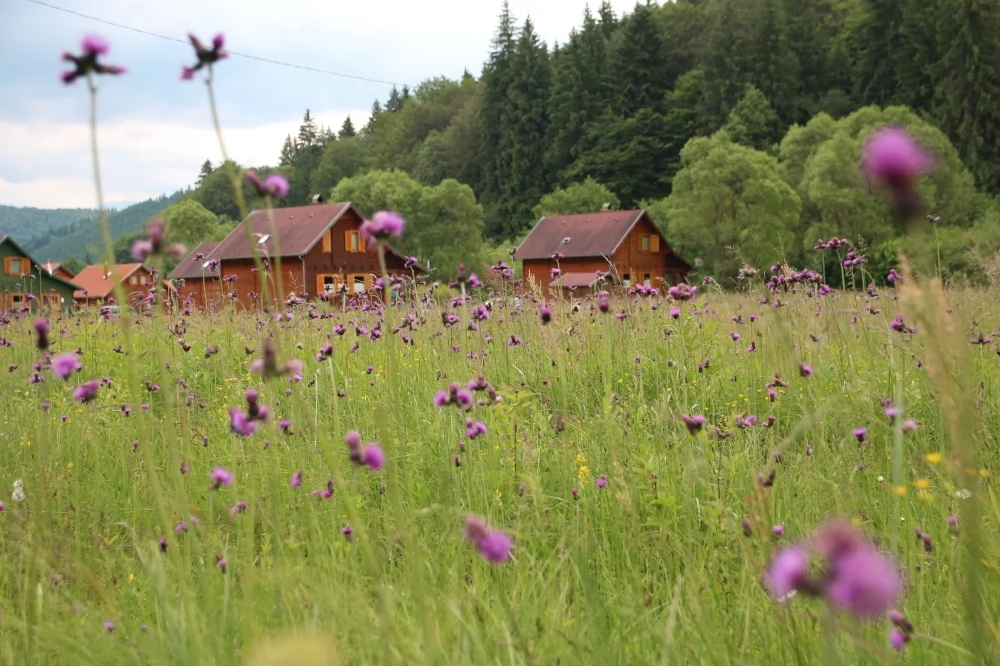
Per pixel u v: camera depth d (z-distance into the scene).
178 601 2.71
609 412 4.73
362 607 2.34
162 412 6.05
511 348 6.69
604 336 6.60
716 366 5.60
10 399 5.57
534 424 4.93
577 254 52.41
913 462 4.03
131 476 4.41
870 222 49.94
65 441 4.83
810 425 4.22
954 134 68.31
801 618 2.43
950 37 69.75
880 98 83.50
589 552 3.32
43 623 2.52
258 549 3.48
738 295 8.35
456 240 80.25
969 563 1.68
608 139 92.00
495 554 1.78
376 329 6.71
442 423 4.84
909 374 5.22
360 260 46.22
